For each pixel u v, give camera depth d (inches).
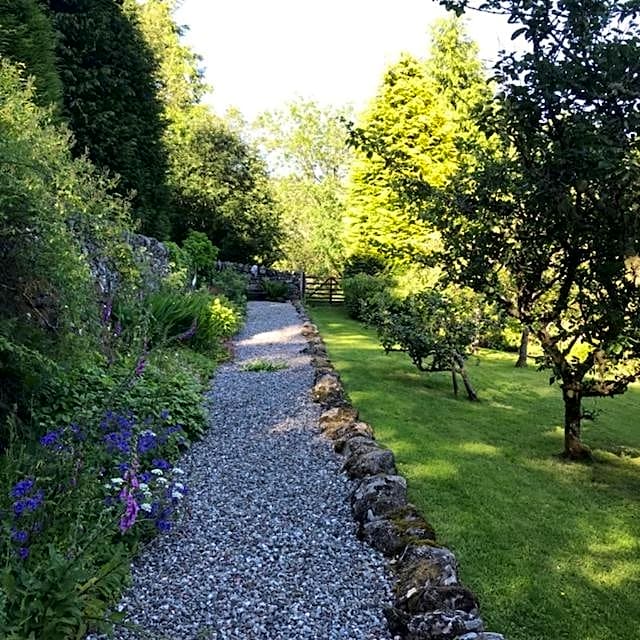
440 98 700.7
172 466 165.0
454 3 167.6
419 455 201.3
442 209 197.2
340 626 95.8
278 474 164.6
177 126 888.9
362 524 132.2
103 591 90.0
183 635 91.7
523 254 191.9
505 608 113.3
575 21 160.4
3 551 89.0
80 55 429.4
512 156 190.5
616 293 176.9
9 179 129.1
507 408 288.2
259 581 108.7
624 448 236.4
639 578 127.0
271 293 773.3
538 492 176.4
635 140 155.9
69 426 130.3
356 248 759.1
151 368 210.5
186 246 627.2
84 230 243.9
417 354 309.3
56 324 152.8
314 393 253.4
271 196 890.1
